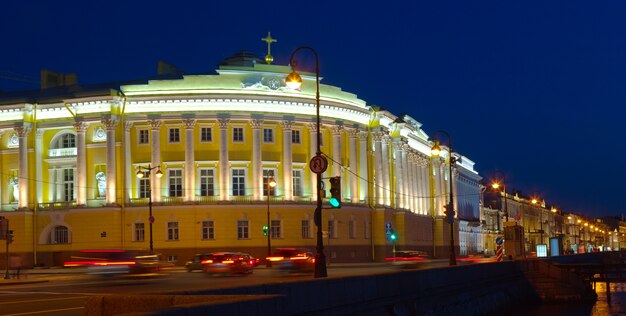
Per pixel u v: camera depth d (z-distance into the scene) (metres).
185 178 72.88
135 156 73.62
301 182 76.94
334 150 79.88
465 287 39.53
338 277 23.53
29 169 75.56
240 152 74.19
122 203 72.81
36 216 75.06
